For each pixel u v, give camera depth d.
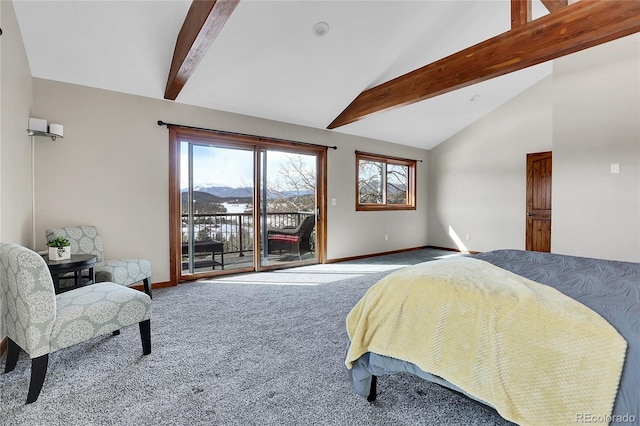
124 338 2.32
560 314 1.13
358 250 5.82
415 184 6.86
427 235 7.14
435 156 7.02
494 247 5.98
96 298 1.89
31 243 2.91
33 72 2.96
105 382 1.75
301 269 4.84
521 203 5.59
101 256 3.14
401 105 3.91
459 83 3.17
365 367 1.52
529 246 5.48
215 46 3.10
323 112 4.70
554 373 1.05
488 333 1.20
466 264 1.78
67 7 2.57
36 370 1.58
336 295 3.45
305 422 1.42
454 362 1.25
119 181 3.44
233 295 3.44
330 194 5.37
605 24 2.25
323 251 5.30
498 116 5.86
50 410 1.51
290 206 4.97
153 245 3.68
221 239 4.34
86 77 3.18
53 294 1.65
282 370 1.88
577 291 1.40
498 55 2.84
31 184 2.90
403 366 1.41
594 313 1.12
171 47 3.10
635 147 3.26
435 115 5.69
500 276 1.54
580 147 3.61
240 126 4.33
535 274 1.73
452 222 6.70
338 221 5.50
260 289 3.69
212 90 3.75
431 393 1.66
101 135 3.33
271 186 4.75
